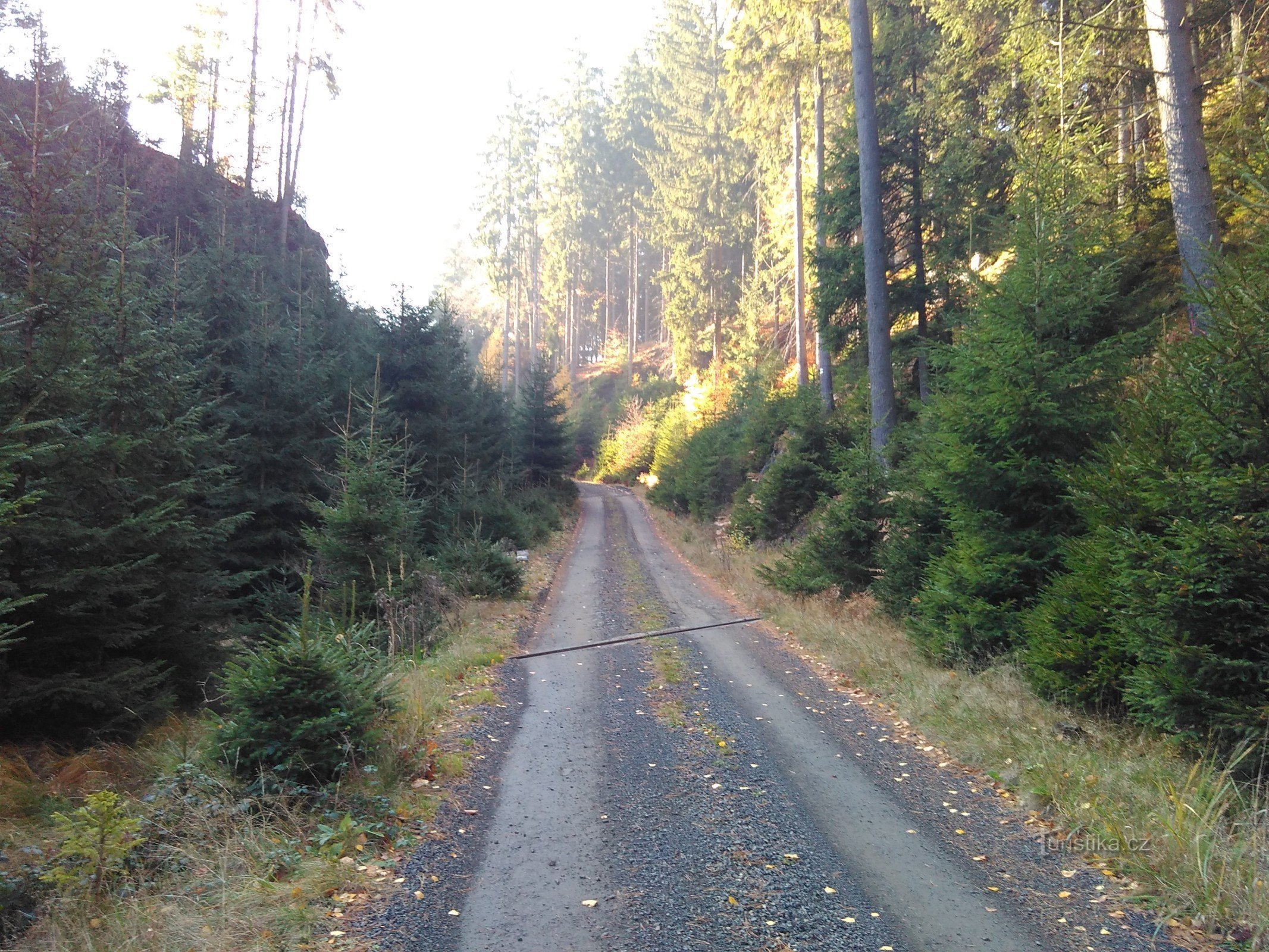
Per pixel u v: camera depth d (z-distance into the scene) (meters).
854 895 4.48
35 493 5.85
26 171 7.91
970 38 16.31
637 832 5.44
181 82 33.56
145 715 8.12
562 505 39.41
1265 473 5.28
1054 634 7.50
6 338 7.53
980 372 9.41
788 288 42.41
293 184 36.59
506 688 9.84
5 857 4.65
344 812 5.51
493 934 4.05
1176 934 4.02
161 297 10.69
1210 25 12.64
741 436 32.25
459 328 28.33
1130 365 8.81
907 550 11.95
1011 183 15.59
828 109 33.62
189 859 4.62
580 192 72.56
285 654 6.02
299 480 15.53
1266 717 5.28
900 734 7.82
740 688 9.70
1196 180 9.50
